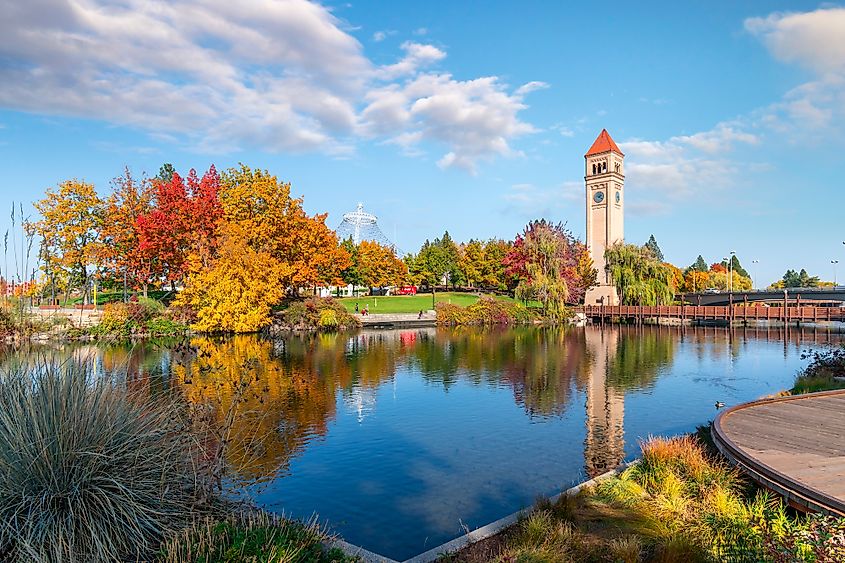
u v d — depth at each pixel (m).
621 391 22.75
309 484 11.95
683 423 17.34
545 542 7.62
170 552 6.20
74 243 50.41
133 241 54.56
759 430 11.94
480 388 23.39
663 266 73.31
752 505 8.66
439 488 11.75
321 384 23.84
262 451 13.84
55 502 6.38
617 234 93.69
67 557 5.98
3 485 6.32
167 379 21.53
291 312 54.84
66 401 6.81
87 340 33.22
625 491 9.70
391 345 41.41
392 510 10.64
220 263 48.25
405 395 21.64
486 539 8.14
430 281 107.88
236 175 58.78
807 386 19.64
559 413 18.70
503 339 47.19
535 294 70.50
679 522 8.34
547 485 11.93
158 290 59.94
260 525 7.27
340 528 9.87
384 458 13.69
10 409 6.75
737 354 36.06
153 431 7.50
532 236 74.38
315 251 59.88
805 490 8.09
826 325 66.94
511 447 14.71
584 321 73.38
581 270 87.06
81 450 6.55
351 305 74.44
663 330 58.88
